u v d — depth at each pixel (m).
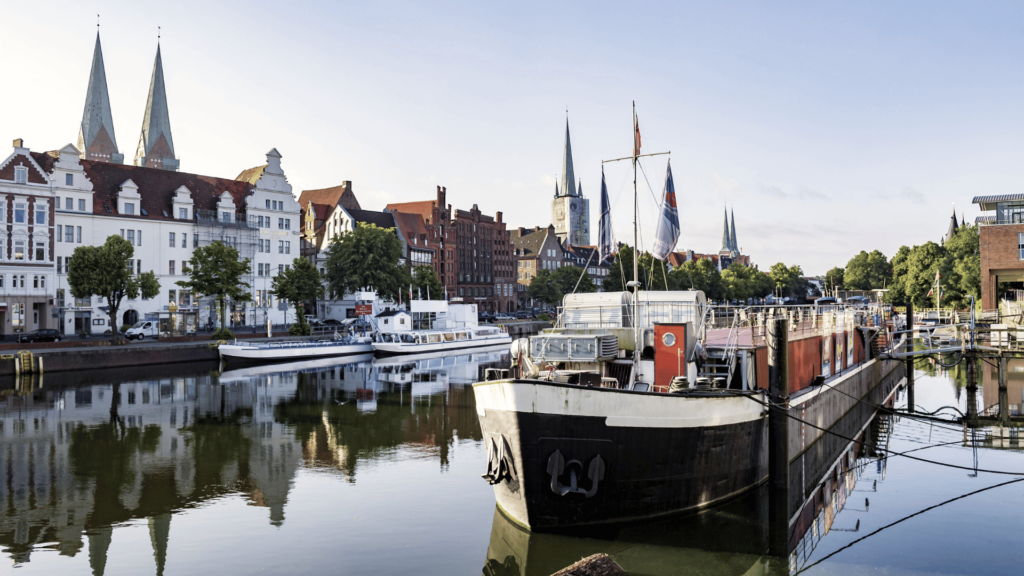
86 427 30.03
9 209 63.78
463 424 30.84
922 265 92.44
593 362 18.53
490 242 154.38
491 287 154.50
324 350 62.50
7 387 42.62
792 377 22.17
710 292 141.38
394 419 32.09
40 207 66.06
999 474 23.08
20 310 64.44
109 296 56.81
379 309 84.19
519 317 135.50
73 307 70.38
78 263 54.56
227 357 55.41
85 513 18.25
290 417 32.56
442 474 22.14
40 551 15.57
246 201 89.50
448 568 14.45
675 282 125.88
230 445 26.50
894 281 108.75
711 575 14.45
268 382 46.00
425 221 133.50
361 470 22.70
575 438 15.09
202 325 80.69
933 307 90.69
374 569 14.42
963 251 80.44
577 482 15.23
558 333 20.00
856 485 21.81
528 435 15.06
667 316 21.08
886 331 41.31
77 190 72.94
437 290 104.38
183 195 82.12
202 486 20.83
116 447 26.16
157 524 17.36
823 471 23.84
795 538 16.61
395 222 124.38
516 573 14.15
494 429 15.77
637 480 15.74
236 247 86.62
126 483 21.16
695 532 16.81
